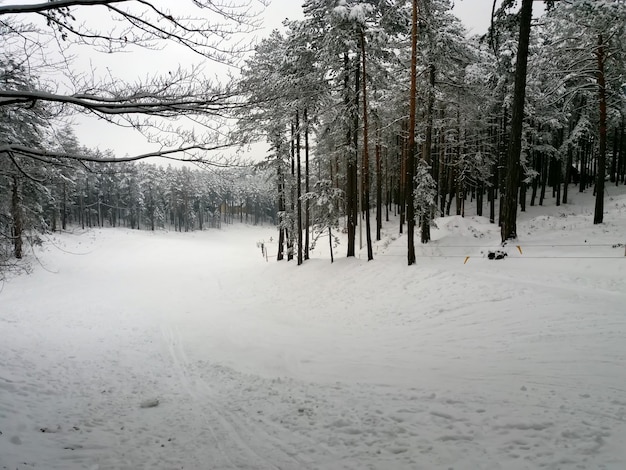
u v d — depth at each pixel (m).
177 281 26.66
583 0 14.49
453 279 12.48
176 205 77.25
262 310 15.55
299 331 11.65
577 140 27.12
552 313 8.93
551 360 6.55
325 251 28.78
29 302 19.00
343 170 33.12
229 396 6.32
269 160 23.62
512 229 14.89
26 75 4.71
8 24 4.36
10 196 9.26
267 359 8.80
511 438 4.01
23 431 4.82
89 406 5.98
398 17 15.50
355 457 3.95
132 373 8.15
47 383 7.09
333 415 5.05
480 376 6.20
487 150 29.08
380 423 4.66
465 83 19.80
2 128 6.24
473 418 4.56
